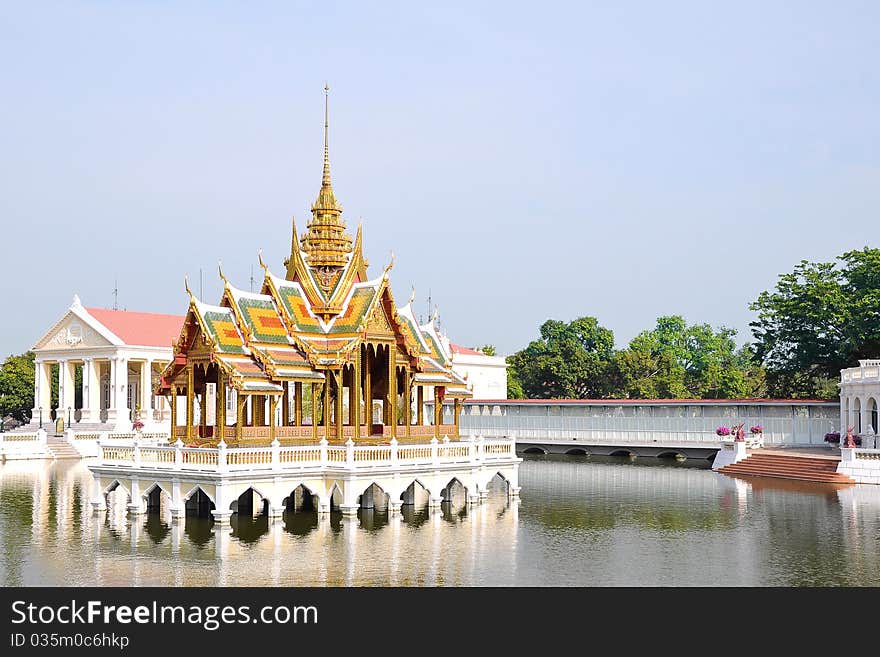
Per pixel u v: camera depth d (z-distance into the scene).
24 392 124.06
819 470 63.91
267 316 46.66
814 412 81.81
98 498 45.94
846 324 91.12
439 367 53.50
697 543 38.38
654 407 91.19
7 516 44.84
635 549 36.97
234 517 43.88
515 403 100.81
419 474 46.25
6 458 83.19
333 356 46.38
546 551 36.38
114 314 111.75
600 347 158.88
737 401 85.62
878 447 67.50
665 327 170.50
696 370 160.25
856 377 71.62
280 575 31.72
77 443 89.00
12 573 31.98
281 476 42.03
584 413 95.88
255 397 47.53
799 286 95.69
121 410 104.19
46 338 110.50
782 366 97.44
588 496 55.41
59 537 38.62
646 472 72.94
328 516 43.78
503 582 31.14
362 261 52.06
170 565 33.19
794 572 32.66
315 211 52.25
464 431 104.06
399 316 49.69
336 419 46.91
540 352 147.88
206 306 44.59
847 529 41.69
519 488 55.19
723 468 73.00
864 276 93.62
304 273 49.22
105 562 33.69
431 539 38.75
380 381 50.81
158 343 108.81
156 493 46.34
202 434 45.59
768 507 49.41
